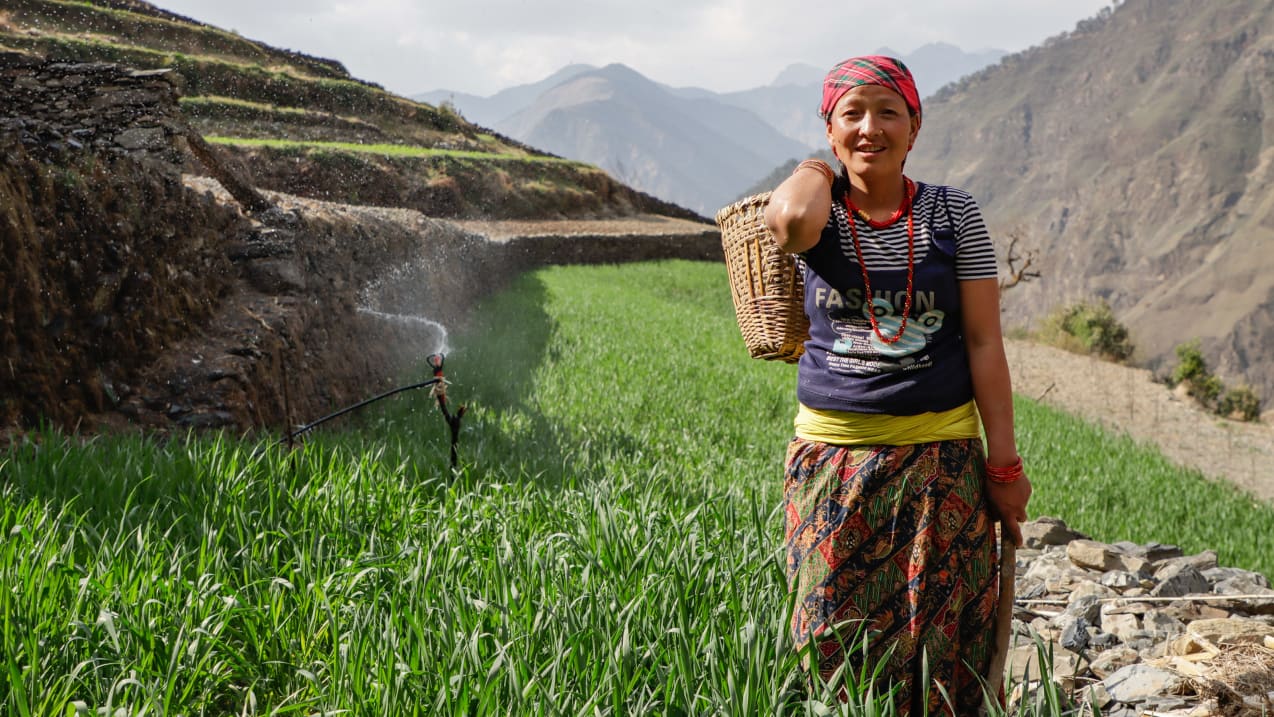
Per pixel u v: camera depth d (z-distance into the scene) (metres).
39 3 51.25
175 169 8.78
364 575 3.36
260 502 4.23
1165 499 11.03
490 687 2.51
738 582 3.42
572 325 17.64
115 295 7.30
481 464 6.10
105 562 3.38
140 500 4.36
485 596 3.21
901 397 2.50
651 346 15.93
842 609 2.57
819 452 2.62
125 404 7.18
